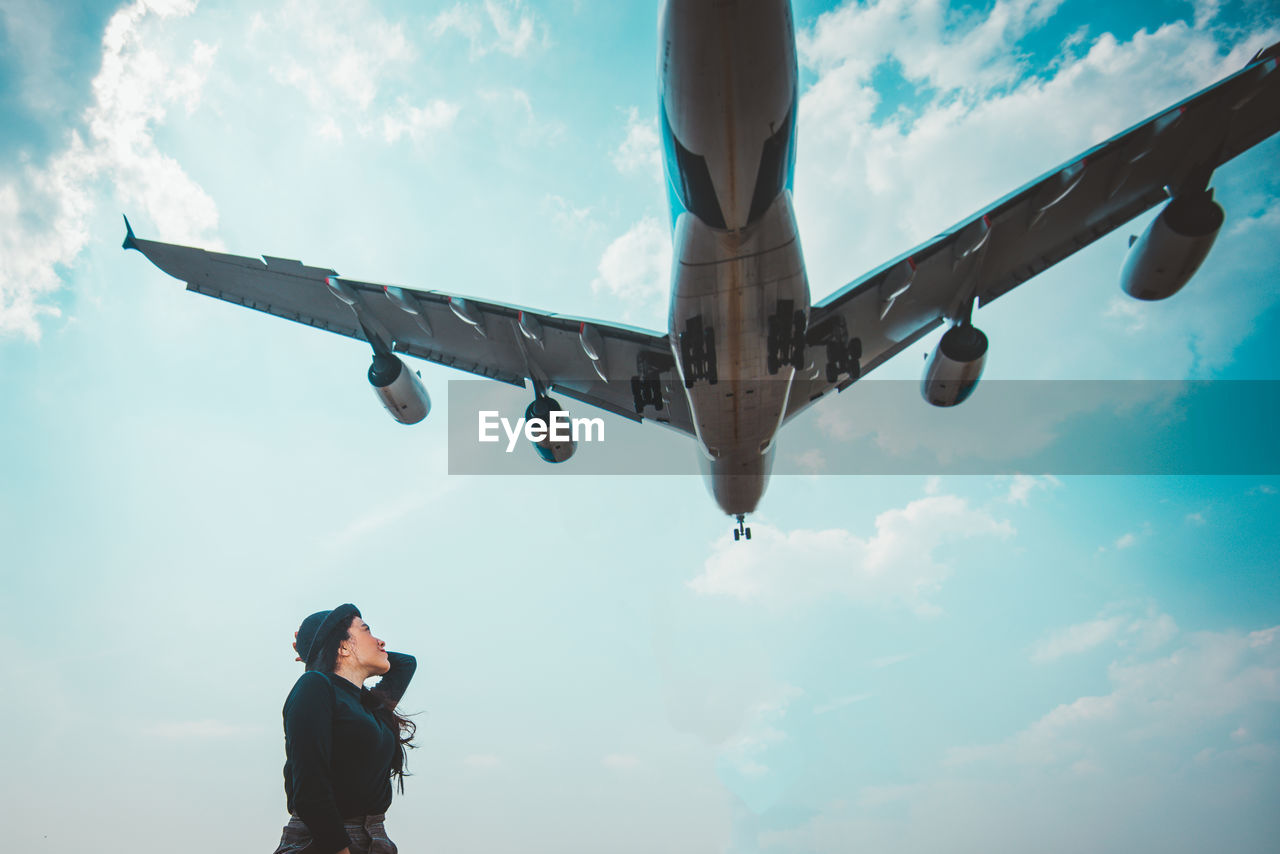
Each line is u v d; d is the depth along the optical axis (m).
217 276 18.12
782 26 10.32
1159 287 15.02
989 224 14.77
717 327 14.10
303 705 4.03
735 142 11.33
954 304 16.77
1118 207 15.88
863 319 16.94
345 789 4.16
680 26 10.25
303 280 18.05
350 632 4.79
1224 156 14.59
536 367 19.19
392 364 18.62
